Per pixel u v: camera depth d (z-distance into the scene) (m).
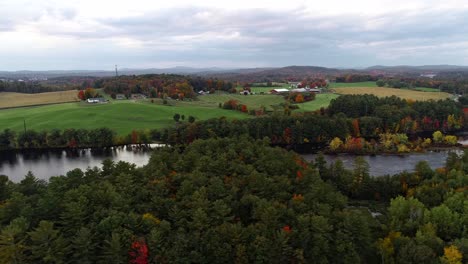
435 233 77.19
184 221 71.12
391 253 70.12
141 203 78.94
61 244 59.81
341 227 72.38
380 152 161.75
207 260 64.38
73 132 180.50
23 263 57.53
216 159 104.81
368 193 109.12
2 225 65.81
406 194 104.81
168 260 61.88
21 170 146.00
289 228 69.94
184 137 182.00
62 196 76.25
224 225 67.81
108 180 88.75
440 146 169.50
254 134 181.50
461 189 93.56
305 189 89.88
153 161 104.62
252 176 87.19
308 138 184.25
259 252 64.06
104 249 61.72
